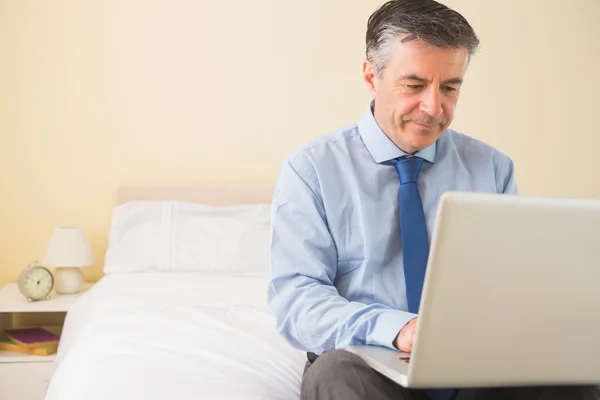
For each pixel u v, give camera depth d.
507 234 1.05
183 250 3.30
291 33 3.67
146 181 3.62
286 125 3.70
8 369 3.04
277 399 1.78
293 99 3.70
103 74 3.56
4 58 3.49
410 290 1.59
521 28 3.83
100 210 3.59
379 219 1.65
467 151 1.76
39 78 3.52
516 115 3.86
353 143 1.71
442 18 1.45
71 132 3.55
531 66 3.85
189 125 3.64
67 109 3.55
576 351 1.15
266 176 3.71
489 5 3.79
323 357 1.32
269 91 3.68
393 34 1.49
